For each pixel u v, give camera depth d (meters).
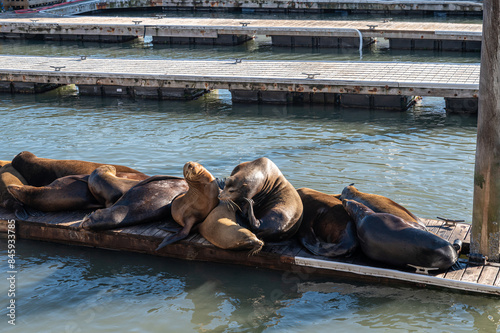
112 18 43.28
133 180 13.05
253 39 40.06
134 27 39.31
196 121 22.64
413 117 22.25
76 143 20.06
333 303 10.41
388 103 23.30
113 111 24.47
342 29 35.31
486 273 10.45
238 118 22.91
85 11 51.91
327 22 38.69
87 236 12.55
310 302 10.47
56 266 11.98
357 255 11.16
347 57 32.81
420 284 10.54
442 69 24.86
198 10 52.53
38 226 12.88
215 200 11.45
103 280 11.44
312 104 24.67
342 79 23.78
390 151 18.45
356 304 10.35
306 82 24.09
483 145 10.12
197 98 26.52
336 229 11.29
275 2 49.09
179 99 26.12
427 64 25.95
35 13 46.91
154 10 54.25
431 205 14.48
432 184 15.74
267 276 11.32
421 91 22.59
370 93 23.30
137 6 53.34
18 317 10.27
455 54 32.69
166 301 10.68
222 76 25.23
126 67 28.19
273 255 11.25
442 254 10.20
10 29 42.00
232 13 50.44
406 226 10.52
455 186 15.57
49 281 11.44
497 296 10.14
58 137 20.84
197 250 11.80
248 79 24.81
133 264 11.95
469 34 32.59
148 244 12.10
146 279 11.41
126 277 11.51
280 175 11.90
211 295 10.82
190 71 26.70
